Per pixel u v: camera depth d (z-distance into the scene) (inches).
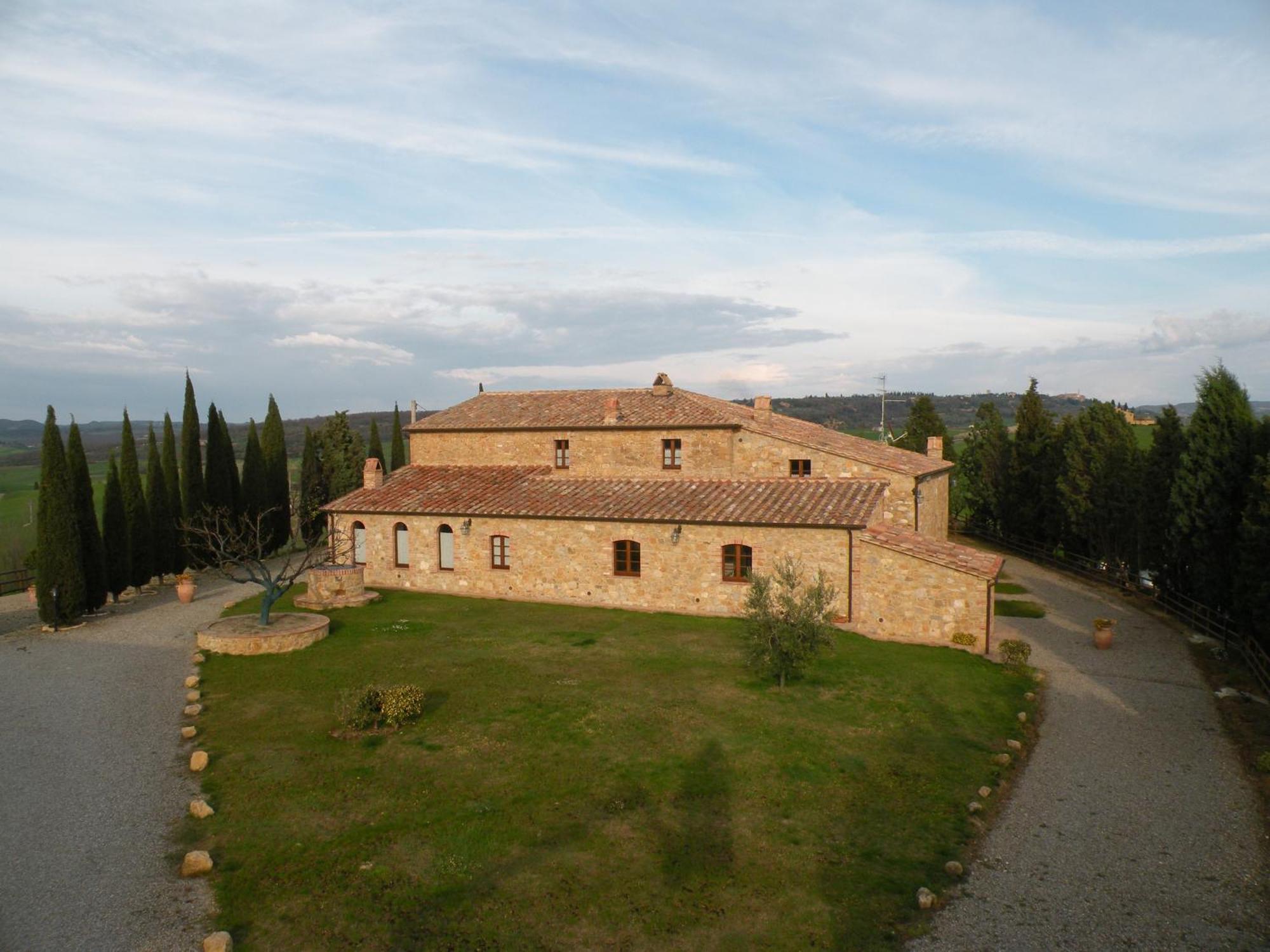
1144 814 640.4
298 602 1417.3
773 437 1498.5
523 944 467.5
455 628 1225.4
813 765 722.2
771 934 479.2
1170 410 1441.9
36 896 513.0
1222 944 470.3
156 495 1660.9
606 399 1706.4
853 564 1210.6
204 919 489.4
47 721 833.5
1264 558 993.5
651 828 605.6
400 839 586.6
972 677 989.2
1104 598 1539.1
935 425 2738.7
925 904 506.3
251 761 726.5
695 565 1317.7
